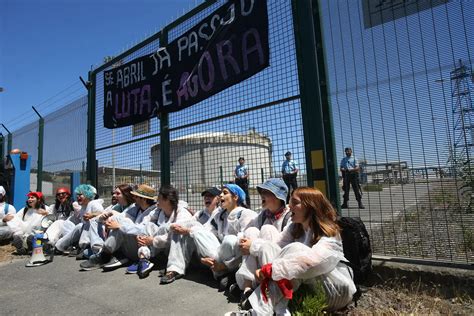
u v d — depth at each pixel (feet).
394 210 10.16
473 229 8.95
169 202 12.53
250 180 13.48
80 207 17.01
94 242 14.21
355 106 10.99
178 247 11.56
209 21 16.01
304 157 11.87
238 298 9.53
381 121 10.48
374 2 10.89
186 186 16.46
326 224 8.01
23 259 15.96
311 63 11.85
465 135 9.12
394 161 10.20
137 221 14.32
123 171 20.72
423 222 9.75
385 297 9.09
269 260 8.39
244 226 11.10
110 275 12.26
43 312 9.11
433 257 9.55
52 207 19.27
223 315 8.39
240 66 14.29
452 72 9.39
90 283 11.42
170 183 17.35
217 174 14.97
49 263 14.60
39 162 29.76
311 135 11.68
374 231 10.50
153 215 13.58
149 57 19.48
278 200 10.12
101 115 23.03
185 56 17.19
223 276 10.54
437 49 9.67
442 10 9.65
